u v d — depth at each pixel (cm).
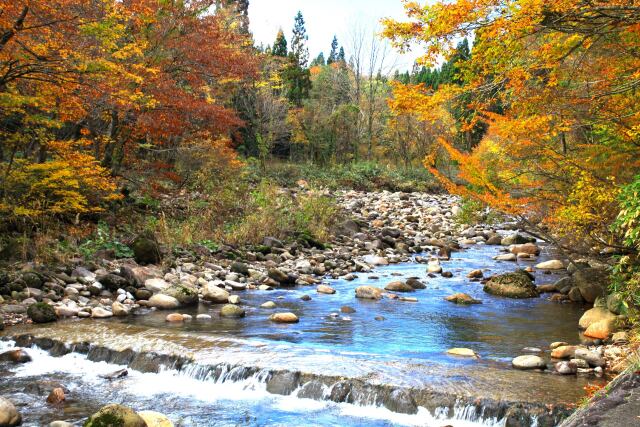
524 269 1393
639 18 616
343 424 548
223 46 1780
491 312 1020
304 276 1334
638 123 762
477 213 1009
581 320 913
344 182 3422
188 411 578
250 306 1050
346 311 1010
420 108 747
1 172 1169
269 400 609
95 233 1332
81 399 605
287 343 782
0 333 791
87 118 1452
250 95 3045
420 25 655
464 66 727
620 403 366
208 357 686
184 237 1438
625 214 603
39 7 947
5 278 973
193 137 1783
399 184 3566
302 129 3700
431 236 2078
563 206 832
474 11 617
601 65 769
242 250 1509
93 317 915
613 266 750
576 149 902
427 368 654
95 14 1038
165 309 1006
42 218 1210
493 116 823
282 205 1850
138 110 1441
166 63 1591
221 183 1881
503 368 685
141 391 630
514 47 684
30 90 1110
